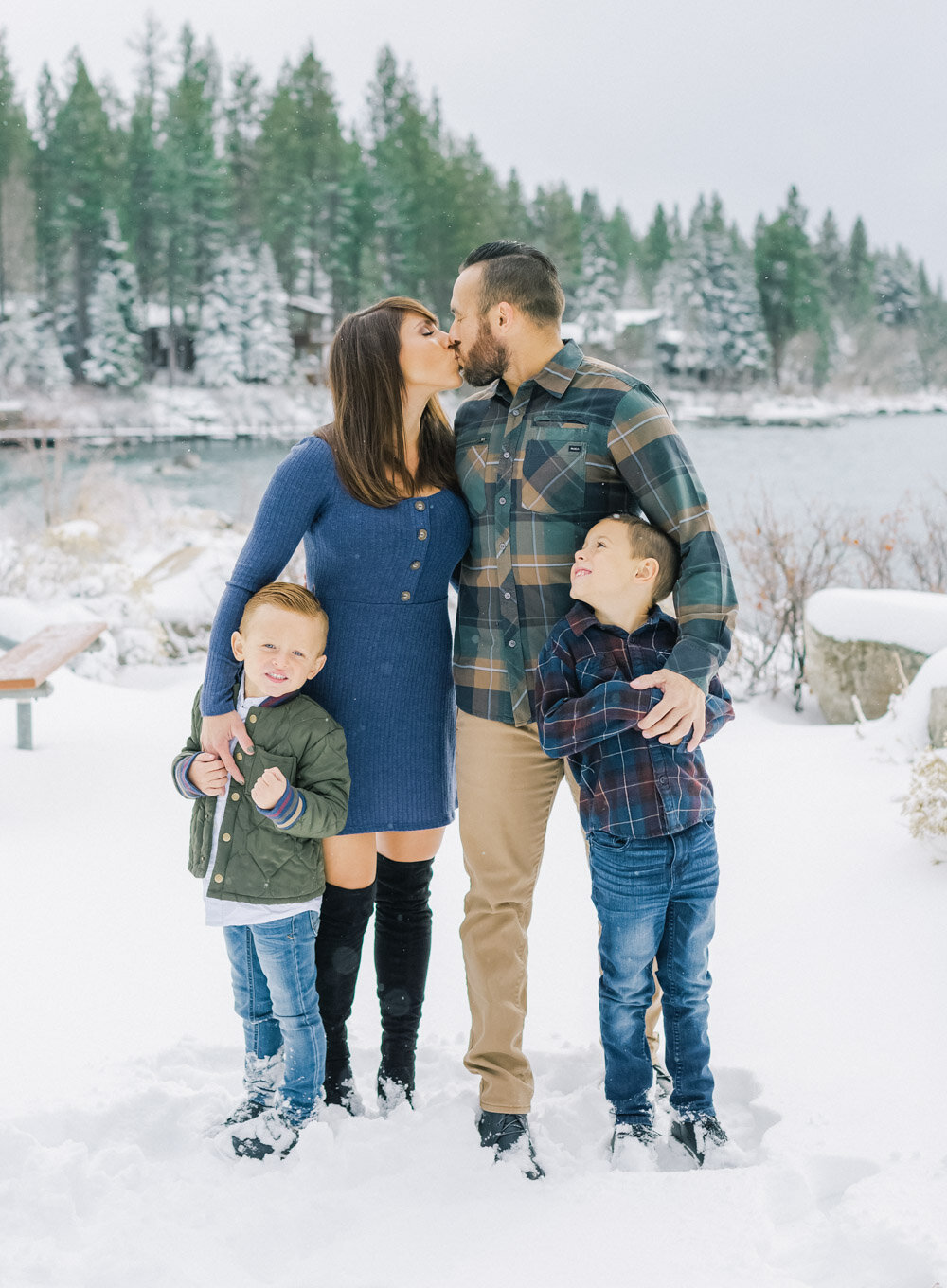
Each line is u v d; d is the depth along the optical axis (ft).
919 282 320.09
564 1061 8.96
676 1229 6.55
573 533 7.80
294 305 209.15
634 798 7.29
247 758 7.54
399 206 231.30
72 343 196.13
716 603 7.41
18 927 11.87
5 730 20.17
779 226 273.75
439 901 12.91
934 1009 9.68
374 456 7.73
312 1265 6.34
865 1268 6.13
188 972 10.80
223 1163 7.34
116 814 15.85
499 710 7.93
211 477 105.60
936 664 18.74
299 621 7.43
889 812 15.35
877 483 88.48
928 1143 7.42
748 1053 9.02
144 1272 6.18
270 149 233.55
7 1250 6.37
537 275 7.73
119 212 199.72
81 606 28.35
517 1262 6.32
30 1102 8.07
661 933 7.61
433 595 8.17
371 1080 8.64
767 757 18.76
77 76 212.43
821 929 11.62
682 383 257.34
